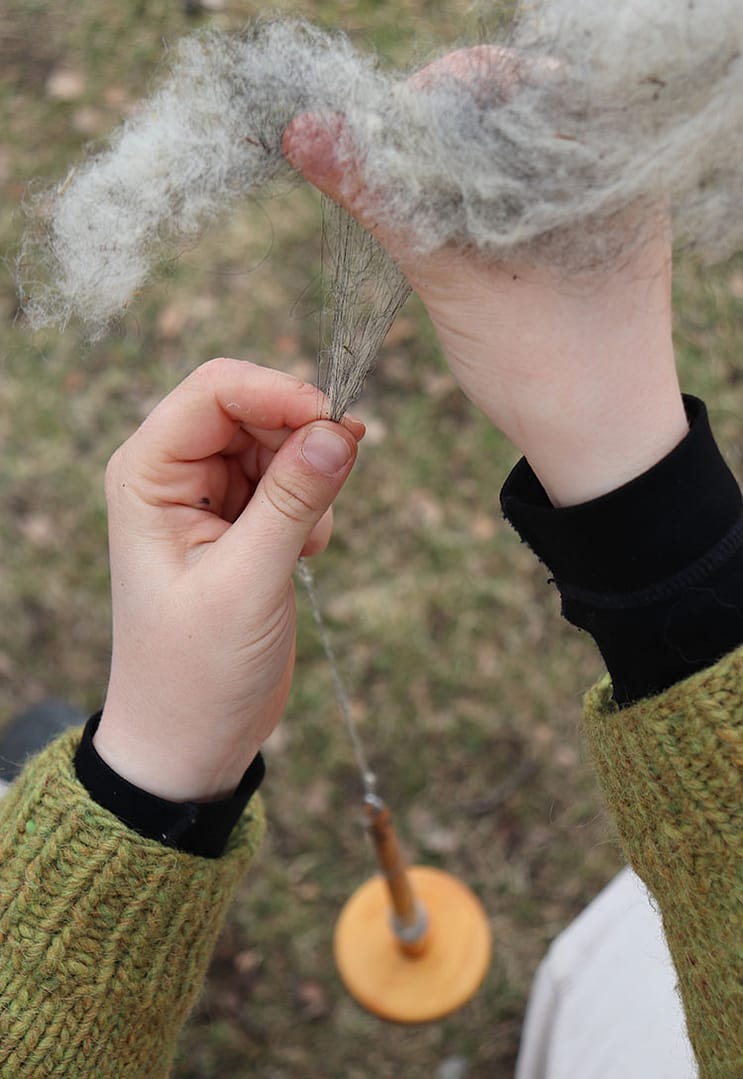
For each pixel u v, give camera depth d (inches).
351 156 13.3
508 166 12.6
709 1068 14.5
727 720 13.2
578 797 30.5
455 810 30.8
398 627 33.1
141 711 16.3
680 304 36.6
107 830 15.5
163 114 14.1
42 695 32.6
